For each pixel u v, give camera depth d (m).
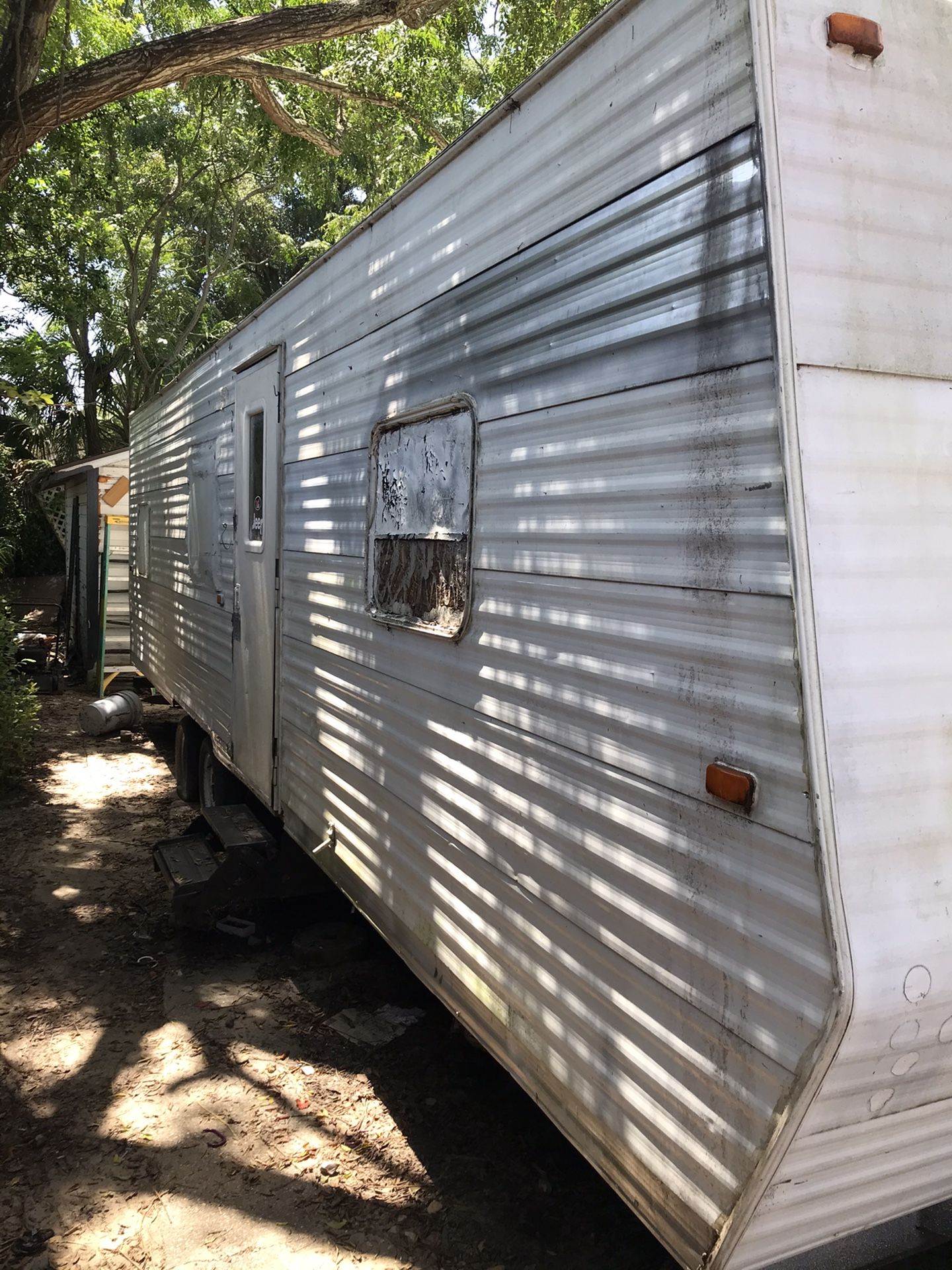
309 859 4.55
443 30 10.04
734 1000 1.51
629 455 1.77
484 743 2.36
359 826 3.33
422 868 2.76
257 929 4.74
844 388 1.45
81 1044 3.69
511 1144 3.04
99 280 18.75
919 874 1.41
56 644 13.25
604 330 1.85
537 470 2.10
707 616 1.57
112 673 11.44
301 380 4.00
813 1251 1.69
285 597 4.28
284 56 10.49
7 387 19.41
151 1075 3.47
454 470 2.53
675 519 1.65
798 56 1.45
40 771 8.01
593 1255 2.56
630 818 1.78
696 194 1.59
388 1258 2.57
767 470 1.43
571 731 1.97
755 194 1.45
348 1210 2.75
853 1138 1.50
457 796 2.51
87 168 12.63
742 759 1.50
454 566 2.54
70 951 4.56
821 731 1.36
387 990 4.13
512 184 2.20
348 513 3.43
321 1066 3.52
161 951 4.55
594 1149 1.89
